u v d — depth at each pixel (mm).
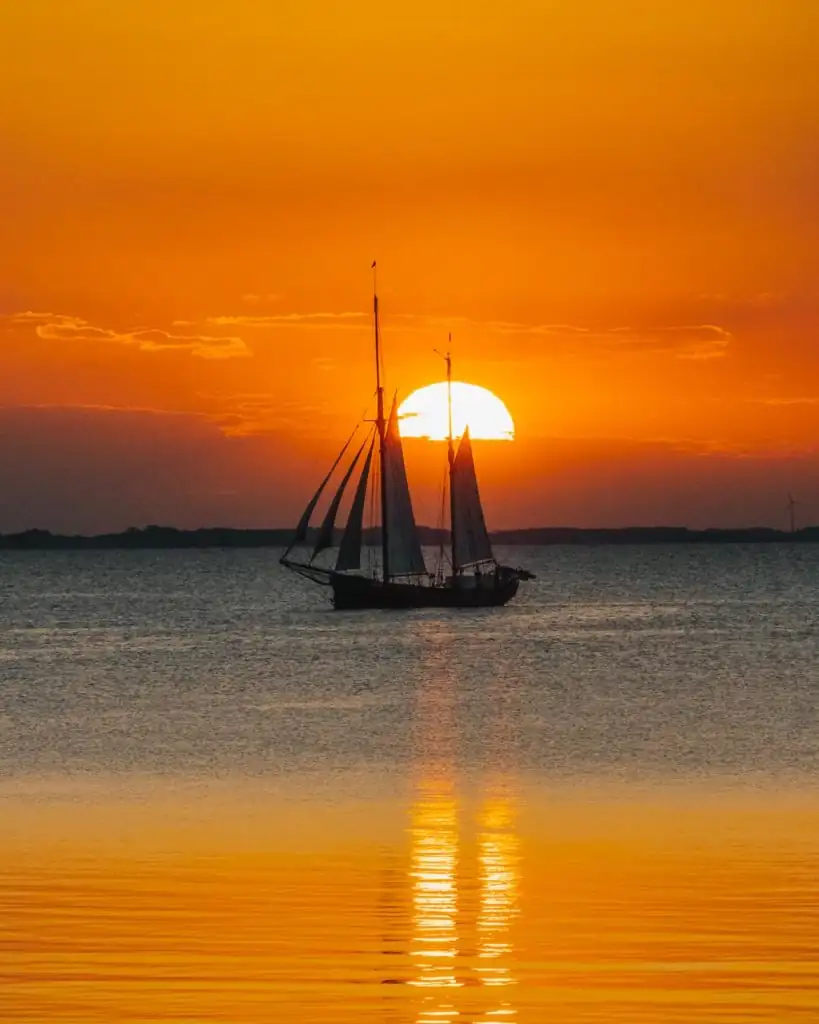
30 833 56875
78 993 36406
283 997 36156
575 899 45438
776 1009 35094
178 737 92938
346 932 41688
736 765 77938
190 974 37719
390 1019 34594
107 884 47469
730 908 44219
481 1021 34500
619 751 84500
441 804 64500
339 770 76812
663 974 37719
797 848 53219
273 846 54000
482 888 46938
